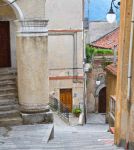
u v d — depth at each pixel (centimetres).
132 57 1027
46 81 1377
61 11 2691
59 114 2356
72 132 1612
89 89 2994
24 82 1364
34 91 1367
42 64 1360
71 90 2778
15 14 1359
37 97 1373
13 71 1627
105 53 2955
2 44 1805
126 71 1087
